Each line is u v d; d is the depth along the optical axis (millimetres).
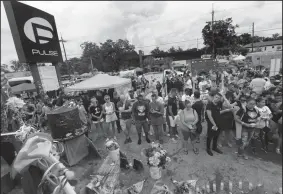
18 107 2615
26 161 1278
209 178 3543
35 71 7688
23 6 6930
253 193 3059
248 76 12602
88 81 8375
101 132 6266
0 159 2430
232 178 3518
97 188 2701
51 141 1534
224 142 4898
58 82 9133
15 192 2512
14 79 16875
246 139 4074
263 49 46125
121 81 8688
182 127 4285
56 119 3654
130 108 5215
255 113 3887
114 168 3328
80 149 4223
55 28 8844
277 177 3473
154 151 3402
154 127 4930
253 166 3861
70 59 49062
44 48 7992
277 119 4363
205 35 37125
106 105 5555
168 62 38750
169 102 5031
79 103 6156
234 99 5332
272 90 5668
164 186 2711
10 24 6688
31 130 1773
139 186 3016
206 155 4359
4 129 2467
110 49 42594
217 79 11188
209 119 4102
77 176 3705
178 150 4668
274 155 4250
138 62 48156
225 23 35312
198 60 15734
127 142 5309
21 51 6891
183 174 3678
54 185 1239
